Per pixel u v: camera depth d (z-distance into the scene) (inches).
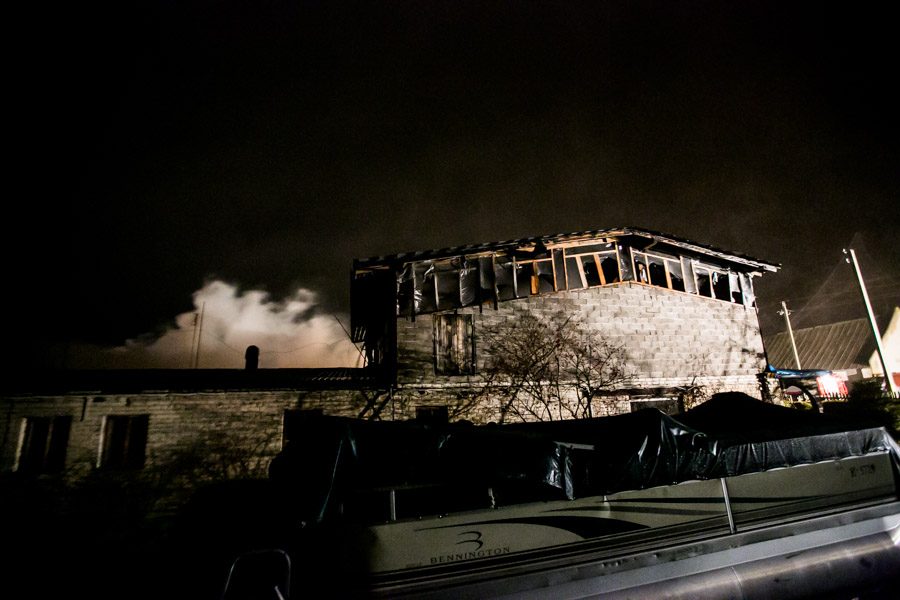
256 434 477.7
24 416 441.1
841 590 241.4
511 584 195.6
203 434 468.1
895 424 625.3
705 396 573.6
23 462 437.1
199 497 250.5
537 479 208.7
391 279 541.3
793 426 283.9
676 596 212.4
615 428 233.3
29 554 398.3
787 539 241.6
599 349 554.9
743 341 616.7
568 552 207.6
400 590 184.9
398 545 191.2
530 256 572.1
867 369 1234.6
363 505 215.5
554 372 537.0
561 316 556.4
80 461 441.4
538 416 522.3
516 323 545.0
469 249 548.7
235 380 511.2
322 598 179.6
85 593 325.4
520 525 206.4
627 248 596.7
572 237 570.9
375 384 505.4
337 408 497.4
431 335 526.9
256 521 195.5
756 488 246.7
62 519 424.8
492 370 526.6
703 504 233.1
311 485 191.5
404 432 213.0
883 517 267.3
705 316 606.9
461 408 511.5
